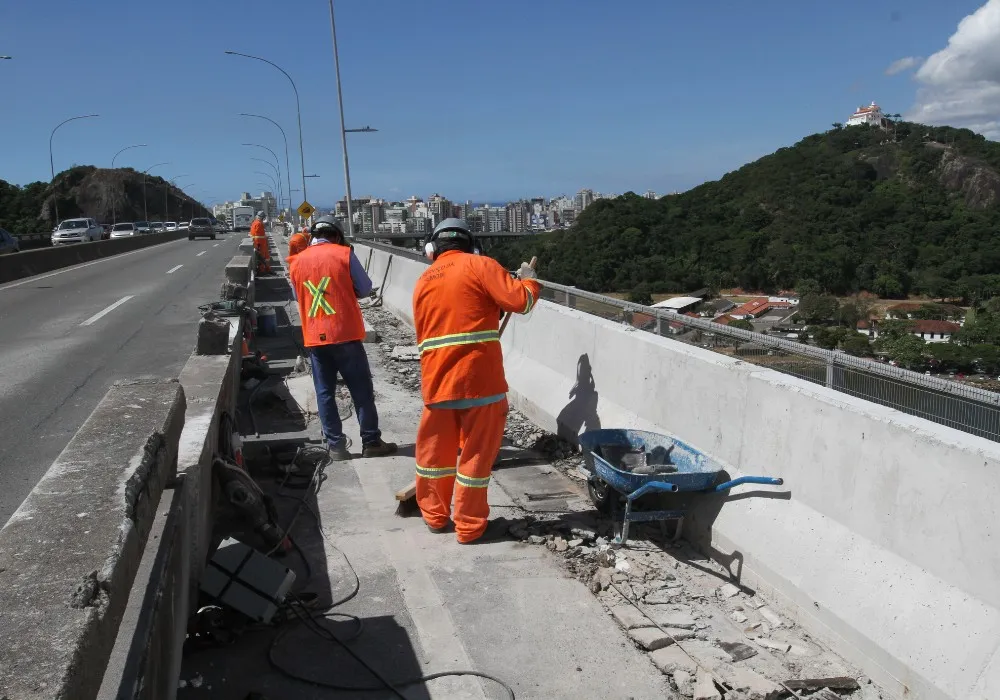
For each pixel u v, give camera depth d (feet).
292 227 180.24
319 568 14.14
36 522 6.82
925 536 10.53
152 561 9.60
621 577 13.70
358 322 20.15
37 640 5.17
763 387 13.97
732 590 13.37
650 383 17.98
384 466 19.90
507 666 11.04
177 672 9.48
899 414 11.50
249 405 25.18
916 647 10.11
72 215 452.35
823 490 12.44
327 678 10.76
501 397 15.39
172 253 128.36
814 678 10.71
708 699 10.15
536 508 17.20
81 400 27.22
